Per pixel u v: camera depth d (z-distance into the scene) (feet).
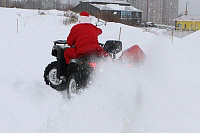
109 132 11.86
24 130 12.02
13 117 13.14
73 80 15.88
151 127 12.64
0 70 21.27
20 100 15.29
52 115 13.56
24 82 18.60
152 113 14.08
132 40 49.98
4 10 65.31
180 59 27.14
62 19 62.54
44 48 33.86
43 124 12.60
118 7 173.06
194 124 13.38
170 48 32.35
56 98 16.19
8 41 36.73
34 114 13.71
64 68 17.56
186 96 17.37
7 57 26.53
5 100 15.06
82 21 16.51
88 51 15.40
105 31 57.41
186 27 151.23
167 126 12.94
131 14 177.27
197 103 16.26
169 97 16.83
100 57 15.06
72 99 15.11
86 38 15.70
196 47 30.66
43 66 24.25
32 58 27.25
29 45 35.27
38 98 15.97
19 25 51.72
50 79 18.66
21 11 67.67
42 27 52.75
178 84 19.89
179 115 14.32
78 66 15.88
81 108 13.89
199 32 36.45
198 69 24.13
